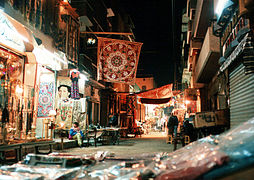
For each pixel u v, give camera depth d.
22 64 7.93
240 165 1.05
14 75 7.52
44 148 9.52
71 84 12.44
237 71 6.70
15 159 5.71
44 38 11.16
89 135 13.20
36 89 8.51
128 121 24.73
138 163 2.00
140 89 54.59
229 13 6.86
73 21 14.69
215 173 1.11
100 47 12.65
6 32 7.10
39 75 8.58
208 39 9.95
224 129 7.79
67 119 13.41
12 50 7.35
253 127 1.34
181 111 23.52
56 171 1.78
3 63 6.95
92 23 19.67
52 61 9.31
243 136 1.29
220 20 7.45
